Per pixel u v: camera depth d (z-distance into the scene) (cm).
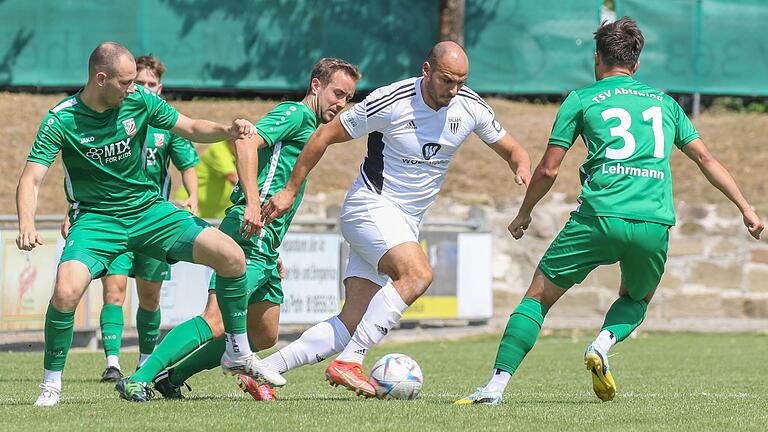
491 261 5103
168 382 2300
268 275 2316
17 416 1909
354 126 2170
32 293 4094
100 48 2047
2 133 5972
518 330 2155
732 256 5609
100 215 2147
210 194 4091
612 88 2180
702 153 2198
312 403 2123
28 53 6025
